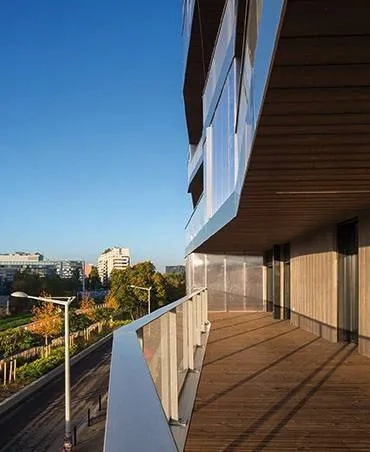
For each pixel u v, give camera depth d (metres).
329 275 9.87
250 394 5.58
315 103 3.00
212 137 10.50
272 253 16.86
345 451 3.85
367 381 6.23
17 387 25.78
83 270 127.62
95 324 47.56
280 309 15.36
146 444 0.76
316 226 9.98
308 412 4.87
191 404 4.90
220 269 18.67
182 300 5.41
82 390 25.52
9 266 139.25
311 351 8.62
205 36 12.73
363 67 2.55
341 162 4.27
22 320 57.50
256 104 3.30
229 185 7.84
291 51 2.37
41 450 17.67
